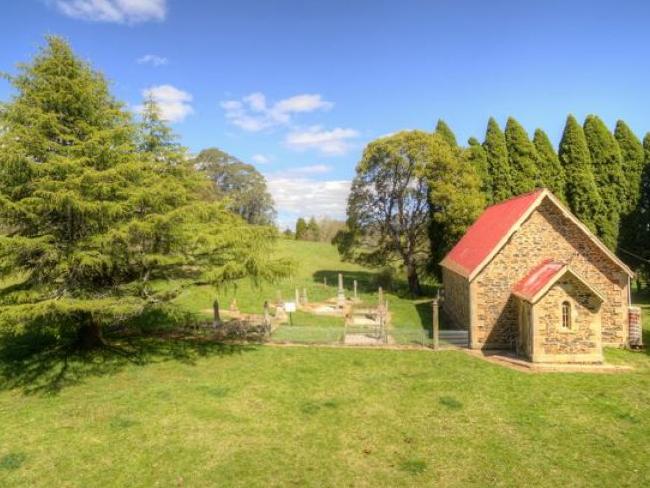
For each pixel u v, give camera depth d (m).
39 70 18.34
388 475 11.34
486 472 11.45
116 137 19.20
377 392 16.92
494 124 43.97
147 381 18.20
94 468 11.68
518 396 16.42
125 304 18.05
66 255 17.33
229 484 10.96
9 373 19.17
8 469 11.62
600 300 19.78
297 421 14.42
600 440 13.09
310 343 24.08
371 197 43.59
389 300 40.28
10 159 15.96
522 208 23.78
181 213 19.28
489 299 22.91
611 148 41.16
